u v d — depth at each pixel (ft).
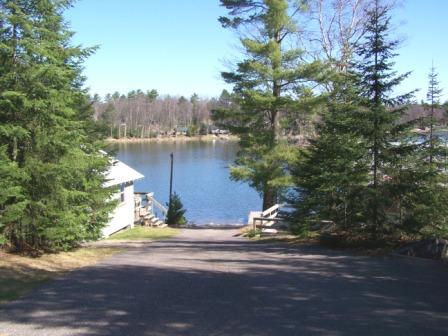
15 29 36.86
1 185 34.24
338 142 45.73
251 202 144.97
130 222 93.97
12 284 28.60
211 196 154.92
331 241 47.21
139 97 463.01
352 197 42.80
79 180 42.55
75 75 43.09
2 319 21.77
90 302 24.84
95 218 46.42
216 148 339.77
